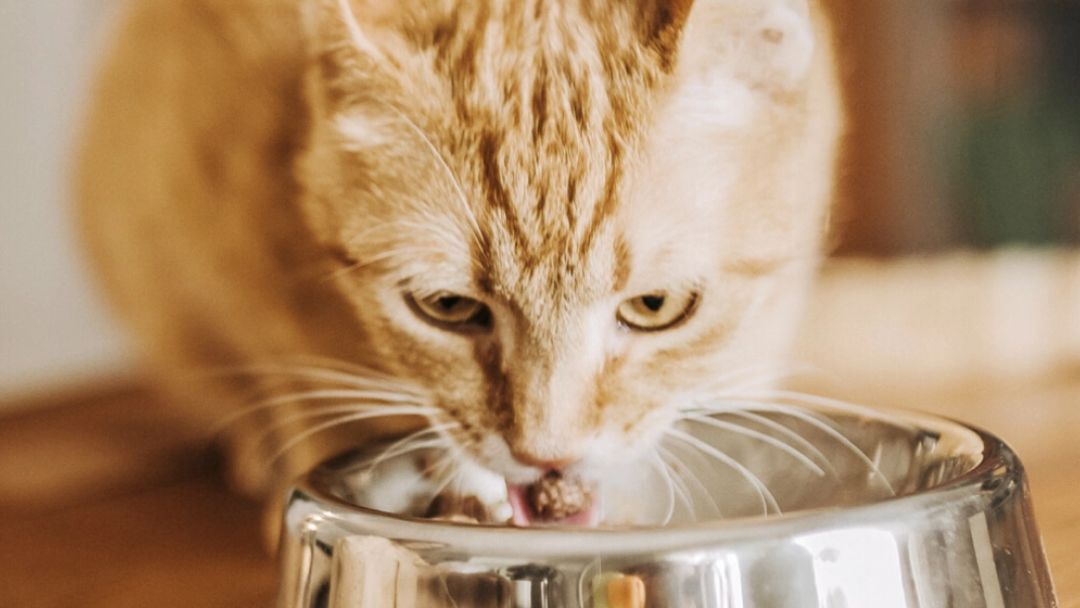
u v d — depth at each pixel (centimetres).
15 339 70
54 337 71
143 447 56
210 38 43
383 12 37
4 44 68
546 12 36
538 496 36
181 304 48
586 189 36
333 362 43
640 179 36
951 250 68
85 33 67
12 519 49
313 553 28
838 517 26
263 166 42
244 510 49
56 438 59
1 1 68
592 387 37
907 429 31
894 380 55
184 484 53
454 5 37
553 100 36
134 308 50
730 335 39
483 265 36
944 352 57
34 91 69
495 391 37
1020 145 69
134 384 70
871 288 59
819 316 55
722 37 36
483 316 38
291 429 46
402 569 27
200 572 44
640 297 37
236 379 49
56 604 42
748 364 40
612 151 36
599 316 37
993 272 63
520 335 37
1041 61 68
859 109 64
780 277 40
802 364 47
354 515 28
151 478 53
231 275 45
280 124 41
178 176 45
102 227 50
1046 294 62
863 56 63
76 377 72
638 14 36
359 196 37
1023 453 47
